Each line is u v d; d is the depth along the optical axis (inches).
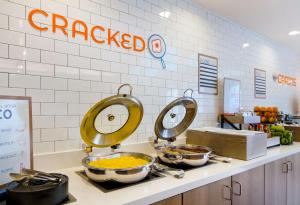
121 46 69.3
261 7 95.5
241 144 66.5
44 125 54.6
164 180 48.4
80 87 60.7
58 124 56.9
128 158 57.6
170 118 81.2
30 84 52.7
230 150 69.2
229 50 109.0
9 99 43.9
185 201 46.6
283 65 153.9
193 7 92.0
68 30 58.8
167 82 81.7
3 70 49.3
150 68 76.7
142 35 74.7
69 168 57.1
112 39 67.3
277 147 88.0
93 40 63.3
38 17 54.2
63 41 57.9
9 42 50.2
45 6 55.3
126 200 38.3
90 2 63.0
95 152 61.7
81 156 59.4
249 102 121.7
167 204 43.3
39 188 35.0
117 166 49.6
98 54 64.3
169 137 71.6
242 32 117.6
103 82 65.2
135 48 72.7
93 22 63.5
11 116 44.1
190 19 90.7
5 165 42.3
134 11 72.7
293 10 98.3
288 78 159.5
